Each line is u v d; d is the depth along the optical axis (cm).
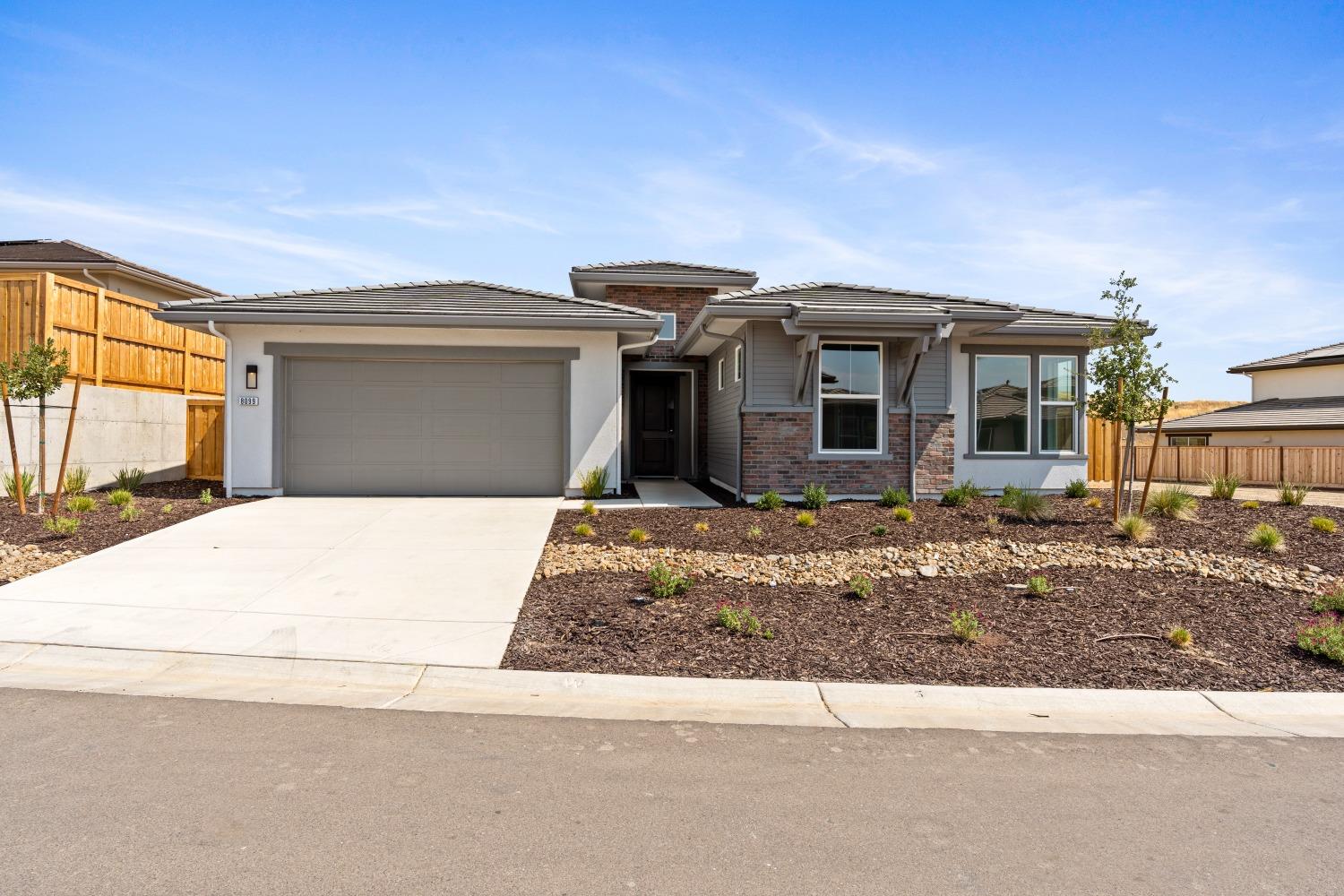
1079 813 363
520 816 347
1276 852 330
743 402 1251
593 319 1249
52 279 1231
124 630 601
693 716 482
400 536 948
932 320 1170
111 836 322
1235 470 2208
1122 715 500
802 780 392
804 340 1214
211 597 689
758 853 321
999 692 524
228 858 307
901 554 848
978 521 1024
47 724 443
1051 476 1409
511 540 927
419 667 547
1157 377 973
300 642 584
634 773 396
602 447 1310
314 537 938
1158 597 727
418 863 307
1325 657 596
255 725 449
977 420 1398
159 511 1074
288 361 1270
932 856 322
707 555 845
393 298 1299
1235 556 838
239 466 1259
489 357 1288
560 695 514
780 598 720
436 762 403
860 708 504
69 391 1264
